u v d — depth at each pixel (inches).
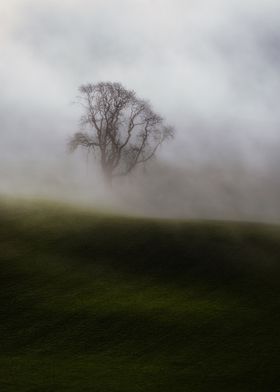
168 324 1991.9
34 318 2021.4
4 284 2294.5
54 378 1609.3
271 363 1728.6
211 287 2359.7
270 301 2220.7
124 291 2279.8
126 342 1870.1
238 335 1919.3
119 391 1539.1
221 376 1648.6
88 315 2052.2
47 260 2568.9
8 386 1544.0
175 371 1676.9
